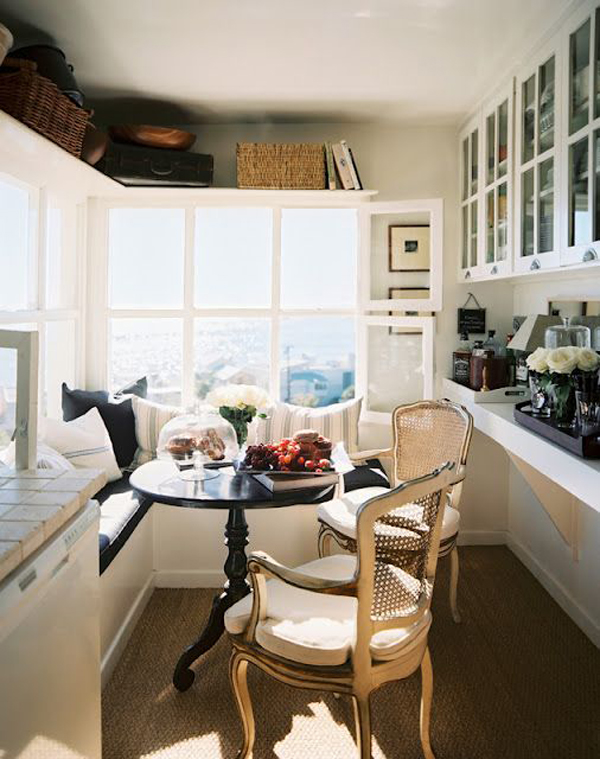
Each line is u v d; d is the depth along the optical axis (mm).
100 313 3672
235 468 2350
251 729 1845
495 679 2357
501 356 3285
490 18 2381
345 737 2049
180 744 2006
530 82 2604
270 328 3738
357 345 3730
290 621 1777
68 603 1368
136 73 2926
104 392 3479
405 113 3500
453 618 2803
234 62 2799
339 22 2420
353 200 3693
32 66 2318
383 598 1686
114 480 3111
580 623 2742
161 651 2559
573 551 2811
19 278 2904
